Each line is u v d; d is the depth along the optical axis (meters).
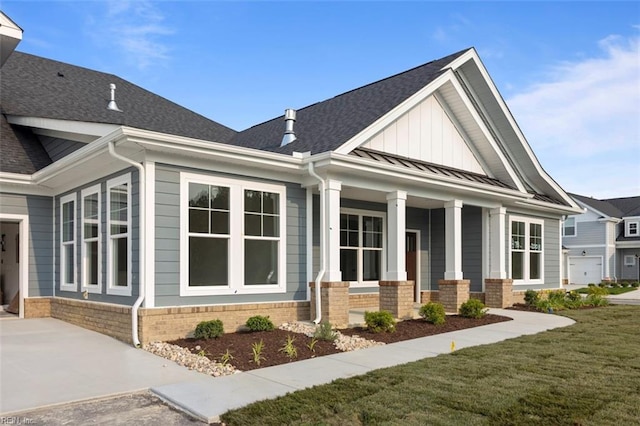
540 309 14.38
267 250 10.40
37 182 11.77
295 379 6.44
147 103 16.38
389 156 12.24
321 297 10.38
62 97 14.46
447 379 6.32
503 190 14.00
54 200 12.53
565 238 40.19
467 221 15.96
